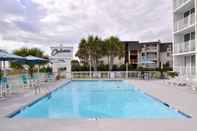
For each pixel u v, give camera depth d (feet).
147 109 39.47
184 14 90.07
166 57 189.26
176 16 91.81
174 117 28.27
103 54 153.28
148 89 58.54
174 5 92.27
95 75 109.29
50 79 87.61
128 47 195.83
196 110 31.14
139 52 192.34
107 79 99.91
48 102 48.26
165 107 37.37
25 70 106.11
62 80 95.66
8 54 47.47
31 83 66.59
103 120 26.00
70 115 34.68
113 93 61.98
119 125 23.86
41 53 149.07
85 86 78.89
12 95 48.11
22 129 22.70
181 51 85.56
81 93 62.13
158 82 81.97
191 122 25.11
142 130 22.07
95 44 150.41
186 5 79.92
